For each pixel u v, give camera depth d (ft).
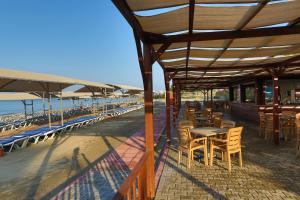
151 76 13.25
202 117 38.52
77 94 83.82
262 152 22.41
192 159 20.29
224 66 26.45
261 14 10.01
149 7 8.73
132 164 21.99
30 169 22.77
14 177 20.71
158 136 33.68
